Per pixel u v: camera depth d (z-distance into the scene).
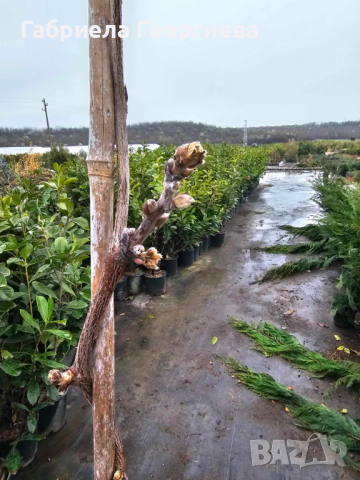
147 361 2.67
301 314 3.46
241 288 4.07
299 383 2.46
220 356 2.72
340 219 3.19
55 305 1.83
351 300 2.93
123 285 3.68
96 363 0.80
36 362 1.69
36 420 1.63
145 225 0.60
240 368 2.54
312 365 2.55
